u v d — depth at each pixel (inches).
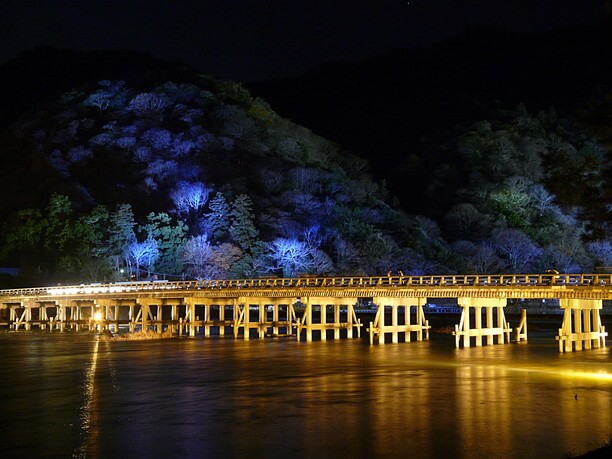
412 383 1325.0
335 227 4645.7
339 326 2335.1
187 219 4980.3
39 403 1165.7
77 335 2741.1
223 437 910.4
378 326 2119.8
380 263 4212.6
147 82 7588.6
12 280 4114.2
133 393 1254.3
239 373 1494.8
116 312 2901.1
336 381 1362.0
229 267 4033.0
